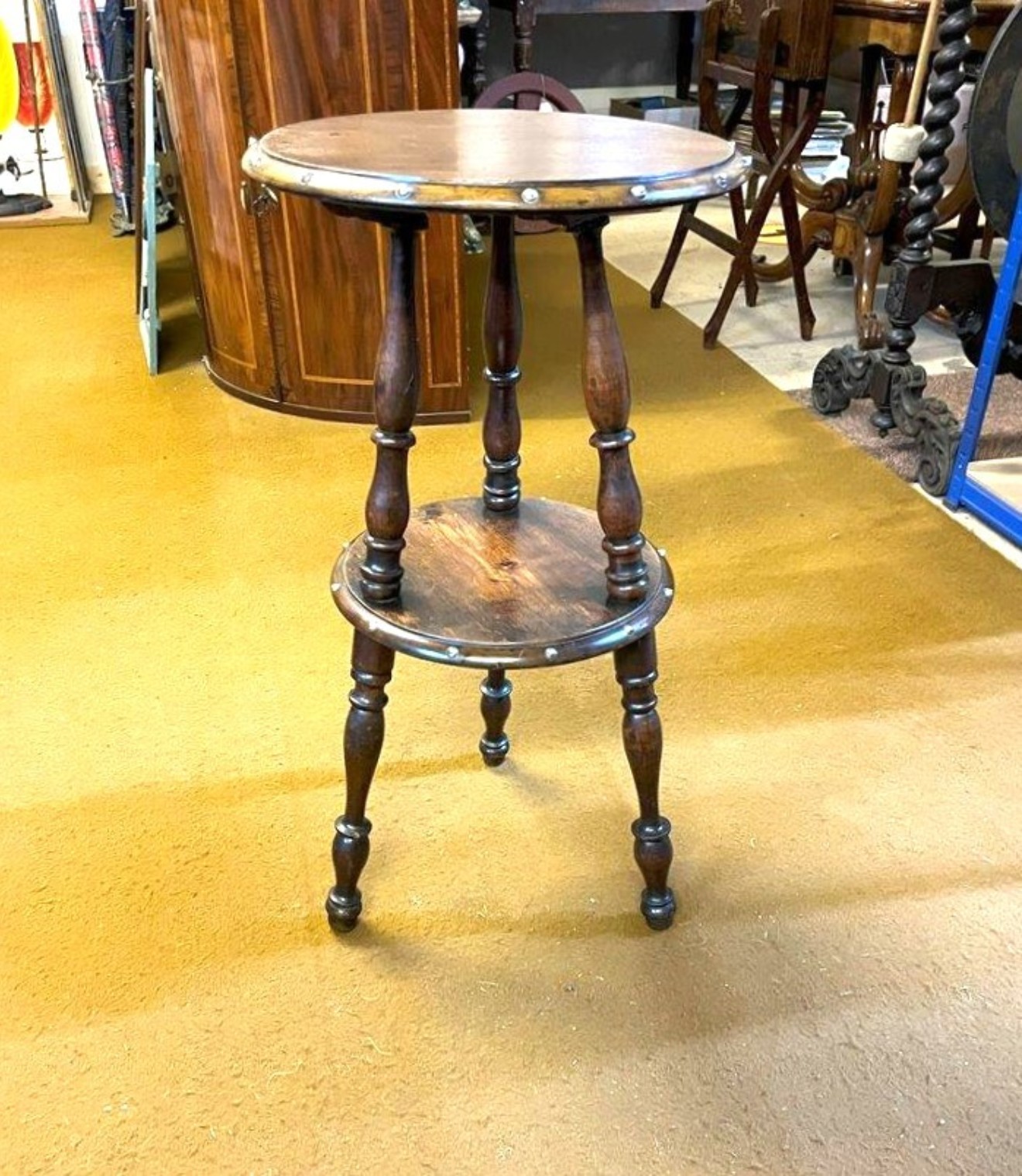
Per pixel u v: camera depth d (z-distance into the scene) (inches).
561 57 177.5
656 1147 41.1
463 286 91.6
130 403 100.2
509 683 58.5
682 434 95.7
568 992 47.1
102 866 52.7
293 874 52.6
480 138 41.1
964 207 111.4
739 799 57.0
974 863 53.4
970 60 104.0
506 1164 40.6
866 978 47.8
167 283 129.6
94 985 47.0
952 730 61.6
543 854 53.8
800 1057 44.5
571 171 35.4
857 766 59.1
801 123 105.8
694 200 35.9
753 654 67.6
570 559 46.4
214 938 49.2
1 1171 40.1
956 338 114.1
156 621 70.4
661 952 48.9
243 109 85.3
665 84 182.9
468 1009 46.3
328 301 92.2
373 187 34.6
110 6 135.6
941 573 75.9
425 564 45.9
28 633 69.0
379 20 82.1
